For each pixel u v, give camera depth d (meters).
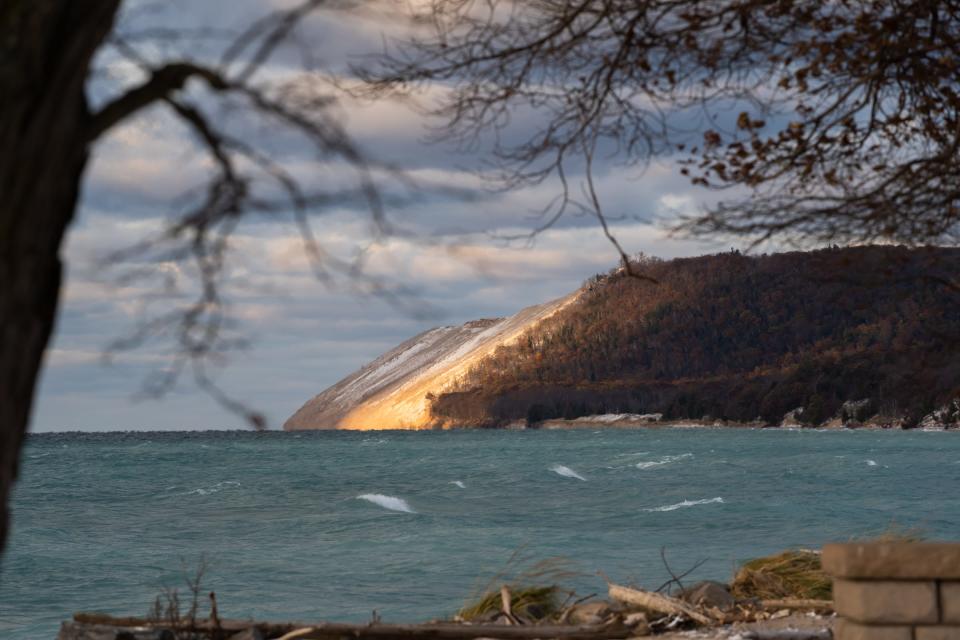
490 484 68.94
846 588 7.37
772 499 52.25
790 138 6.37
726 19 6.12
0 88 2.87
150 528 41.47
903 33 6.33
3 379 3.01
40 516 47.44
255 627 10.21
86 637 9.80
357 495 57.94
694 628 11.23
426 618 20.19
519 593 13.16
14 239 2.97
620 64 6.11
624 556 29.27
